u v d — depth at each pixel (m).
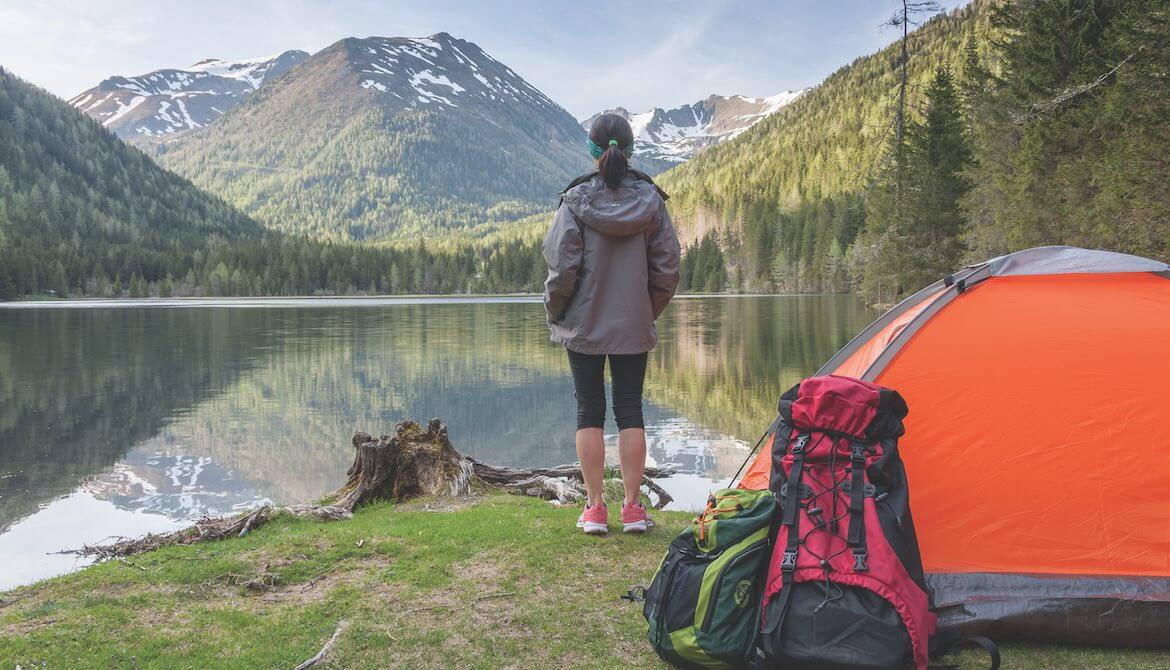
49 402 12.64
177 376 15.91
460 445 9.09
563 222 3.07
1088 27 20.06
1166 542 2.51
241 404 12.37
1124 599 2.39
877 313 35.94
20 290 97.00
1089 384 2.78
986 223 28.00
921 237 32.19
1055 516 2.63
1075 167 19.58
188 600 2.81
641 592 2.63
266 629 2.48
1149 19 14.86
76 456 8.67
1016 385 2.85
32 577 4.68
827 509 2.07
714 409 10.98
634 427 3.41
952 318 3.11
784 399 2.37
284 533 4.02
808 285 86.88
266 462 8.42
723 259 106.12
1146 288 3.00
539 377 15.34
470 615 2.56
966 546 2.67
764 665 1.98
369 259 125.88
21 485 7.35
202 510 6.50
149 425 10.60
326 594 2.83
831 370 3.77
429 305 67.25
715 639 2.04
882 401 2.21
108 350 22.00
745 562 2.09
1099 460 2.66
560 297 3.14
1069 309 2.99
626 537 3.44
